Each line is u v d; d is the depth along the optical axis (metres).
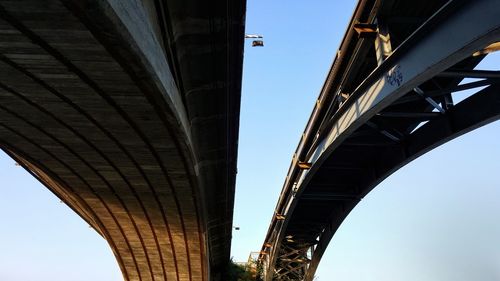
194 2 14.98
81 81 13.75
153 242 37.44
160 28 15.13
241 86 20.23
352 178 35.22
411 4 17.50
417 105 23.77
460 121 21.09
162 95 14.50
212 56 17.69
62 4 9.47
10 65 12.86
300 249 55.69
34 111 16.55
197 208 29.42
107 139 19.11
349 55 20.72
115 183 25.38
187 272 44.06
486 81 17.64
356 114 19.97
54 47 11.63
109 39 10.87
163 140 18.98
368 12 18.55
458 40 12.95
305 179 31.44
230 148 26.08
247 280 61.34
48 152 21.09
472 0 12.49
